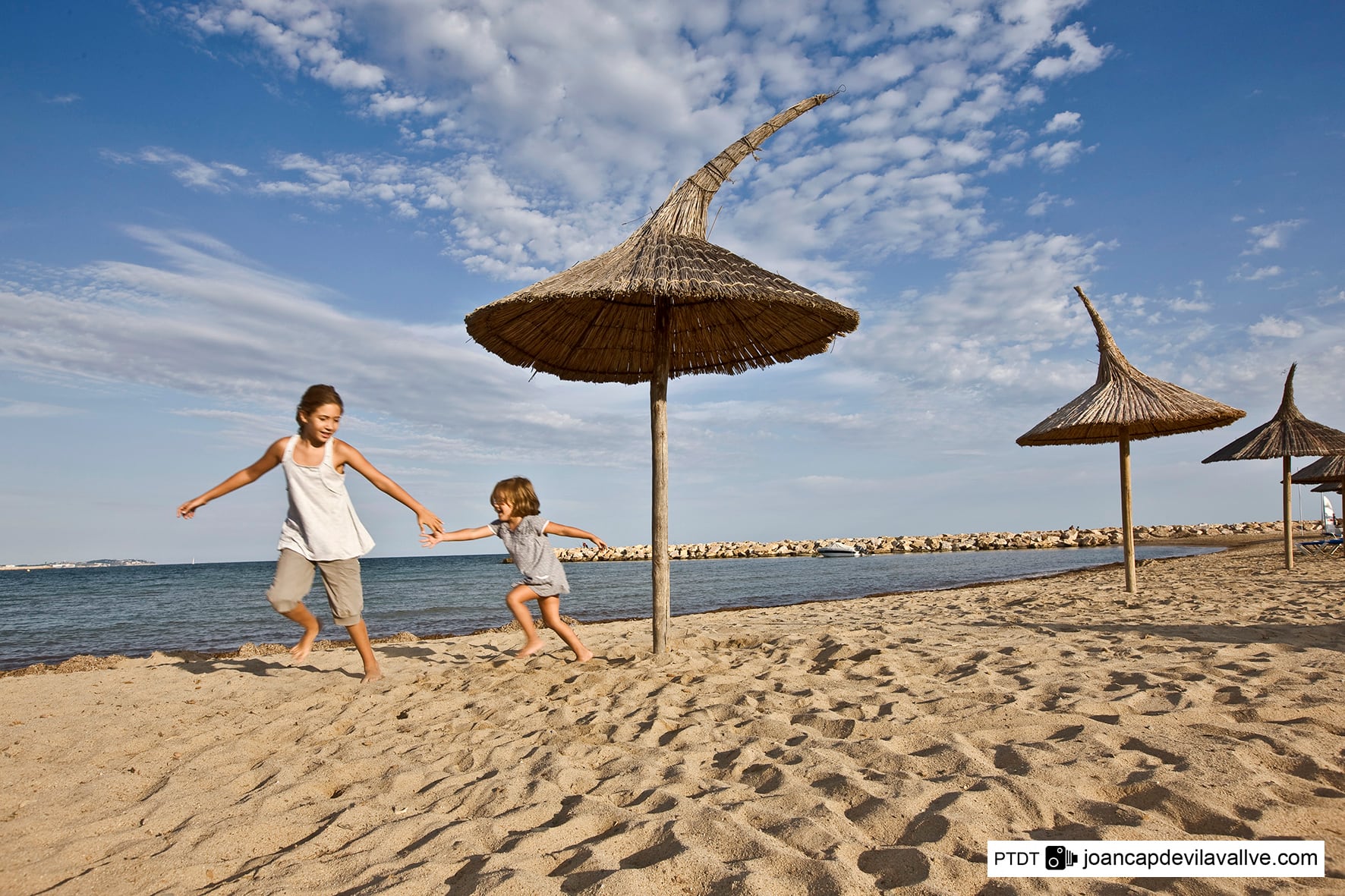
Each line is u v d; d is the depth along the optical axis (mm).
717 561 40750
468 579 32438
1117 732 2832
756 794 2383
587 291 4059
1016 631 5836
